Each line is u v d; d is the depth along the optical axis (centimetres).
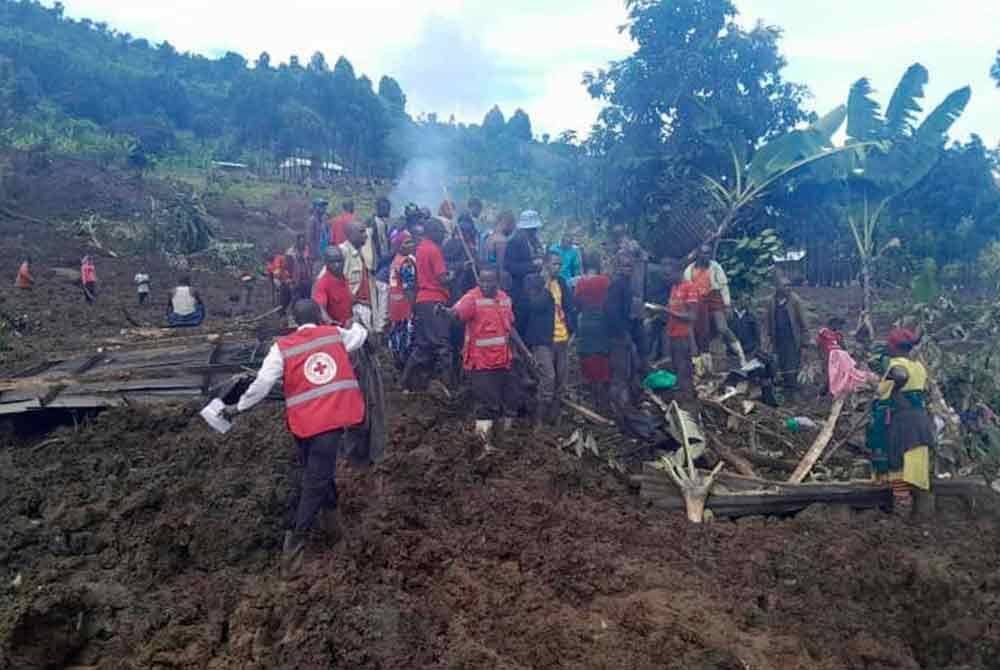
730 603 536
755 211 1353
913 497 686
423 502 652
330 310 781
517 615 514
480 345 765
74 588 512
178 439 760
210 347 1005
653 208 1366
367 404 648
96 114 6869
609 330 828
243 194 4806
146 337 1185
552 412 853
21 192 3769
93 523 630
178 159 5569
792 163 1277
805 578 572
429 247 870
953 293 1590
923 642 527
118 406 816
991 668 502
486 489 682
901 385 682
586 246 1469
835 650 500
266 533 599
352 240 934
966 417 859
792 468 783
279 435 741
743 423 889
